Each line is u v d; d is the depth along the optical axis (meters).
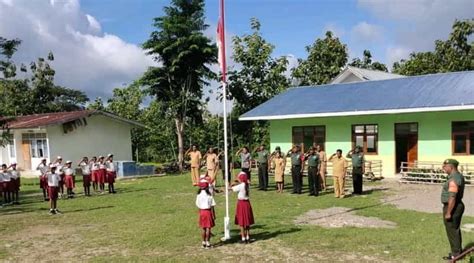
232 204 15.45
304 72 38.19
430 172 19.83
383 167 22.34
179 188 20.84
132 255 9.38
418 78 23.61
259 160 19.12
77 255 9.59
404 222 11.67
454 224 8.08
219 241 10.23
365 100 22.44
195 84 34.69
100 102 46.31
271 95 36.03
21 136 32.59
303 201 15.79
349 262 8.41
